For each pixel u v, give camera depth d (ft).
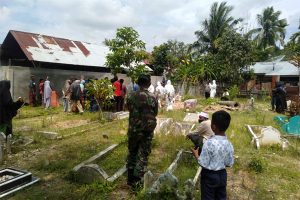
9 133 26.18
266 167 24.77
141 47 63.05
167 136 31.09
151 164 24.16
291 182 22.15
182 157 24.71
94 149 27.50
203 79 102.63
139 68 62.80
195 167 23.20
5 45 70.90
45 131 34.09
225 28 118.93
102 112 45.80
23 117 45.21
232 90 85.56
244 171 23.94
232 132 37.14
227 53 104.99
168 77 105.70
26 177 19.43
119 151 27.22
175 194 16.70
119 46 62.34
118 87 49.19
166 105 56.75
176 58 108.06
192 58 114.11
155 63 110.11
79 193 18.33
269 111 62.90
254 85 108.88
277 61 123.95
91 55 78.54
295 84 108.78
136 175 18.74
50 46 72.08
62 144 29.12
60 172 21.86
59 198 17.65
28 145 28.43
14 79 60.39
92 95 47.14
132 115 18.97
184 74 99.71
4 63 75.77
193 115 46.85
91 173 19.89
